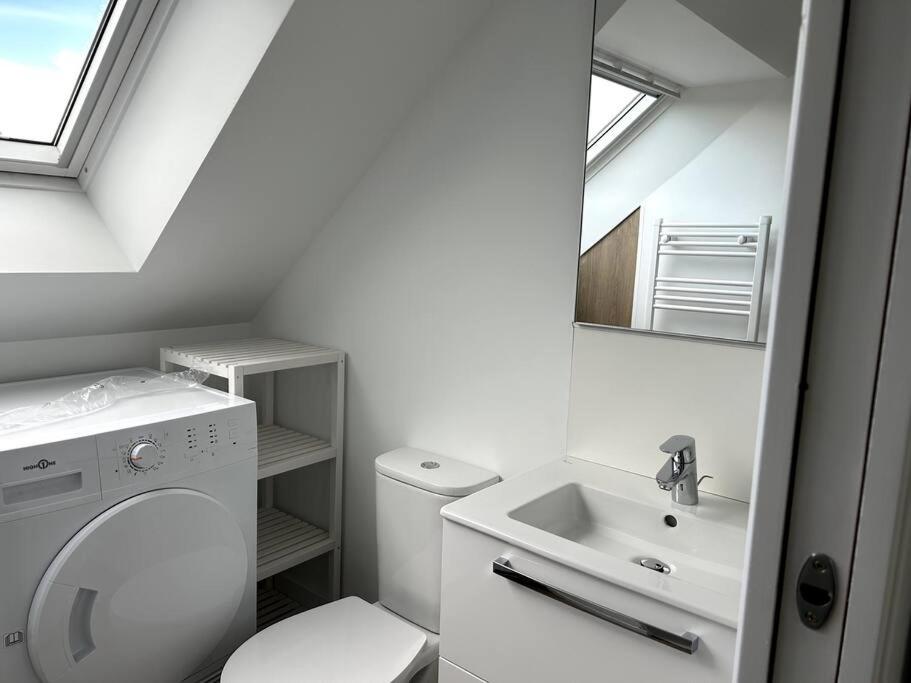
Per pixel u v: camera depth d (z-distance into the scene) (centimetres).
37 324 213
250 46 165
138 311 232
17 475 150
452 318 205
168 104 190
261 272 247
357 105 194
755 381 148
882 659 51
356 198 227
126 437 168
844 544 51
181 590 180
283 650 173
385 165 217
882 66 46
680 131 151
